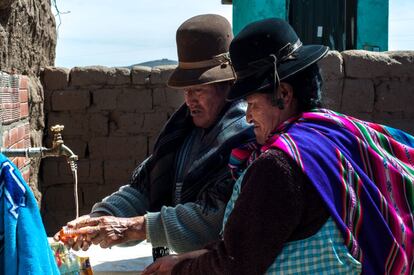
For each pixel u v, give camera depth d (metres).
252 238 1.77
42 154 2.46
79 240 2.34
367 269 1.81
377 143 1.97
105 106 6.66
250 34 1.91
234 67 1.96
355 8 9.54
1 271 1.78
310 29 9.58
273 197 1.76
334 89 6.35
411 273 1.92
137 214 2.67
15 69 4.93
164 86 6.67
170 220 2.29
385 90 6.39
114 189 6.71
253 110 1.94
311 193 1.78
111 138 6.67
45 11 6.29
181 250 2.29
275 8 9.42
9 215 1.78
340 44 9.60
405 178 1.93
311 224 1.80
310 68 1.94
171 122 2.63
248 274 1.78
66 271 2.20
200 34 2.40
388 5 9.52
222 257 1.83
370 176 1.88
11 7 4.55
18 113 4.78
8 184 1.79
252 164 1.84
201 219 2.27
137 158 6.69
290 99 1.92
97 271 3.37
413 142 2.10
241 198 1.81
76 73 6.62
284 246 1.81
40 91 6.26
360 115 6.39
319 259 1.80
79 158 6.67
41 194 6.57
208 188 2.29
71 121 6.64
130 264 3.46
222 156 2.29
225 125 2.35
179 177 2.54
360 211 1.82
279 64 1.89
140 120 6.67
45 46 6.55
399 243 1.86
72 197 6.67
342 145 1.87
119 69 6.66
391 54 6.41
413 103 6.41
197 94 2.41
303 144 1.81
